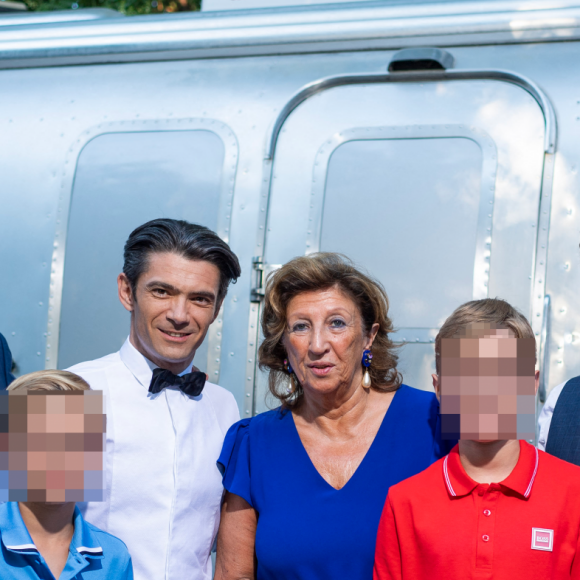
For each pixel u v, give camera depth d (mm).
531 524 1494
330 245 2721
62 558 1578
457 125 2689
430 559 1539
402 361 2545
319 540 1740
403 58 2742
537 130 2605
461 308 1688
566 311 2449
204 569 1938
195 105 3025
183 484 1872
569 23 2662
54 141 3152
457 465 1593
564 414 1928
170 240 1864
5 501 1582
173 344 1872
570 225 2500
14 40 3322
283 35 2959
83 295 2969
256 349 2730
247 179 2869
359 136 2783
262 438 1939
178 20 3129
